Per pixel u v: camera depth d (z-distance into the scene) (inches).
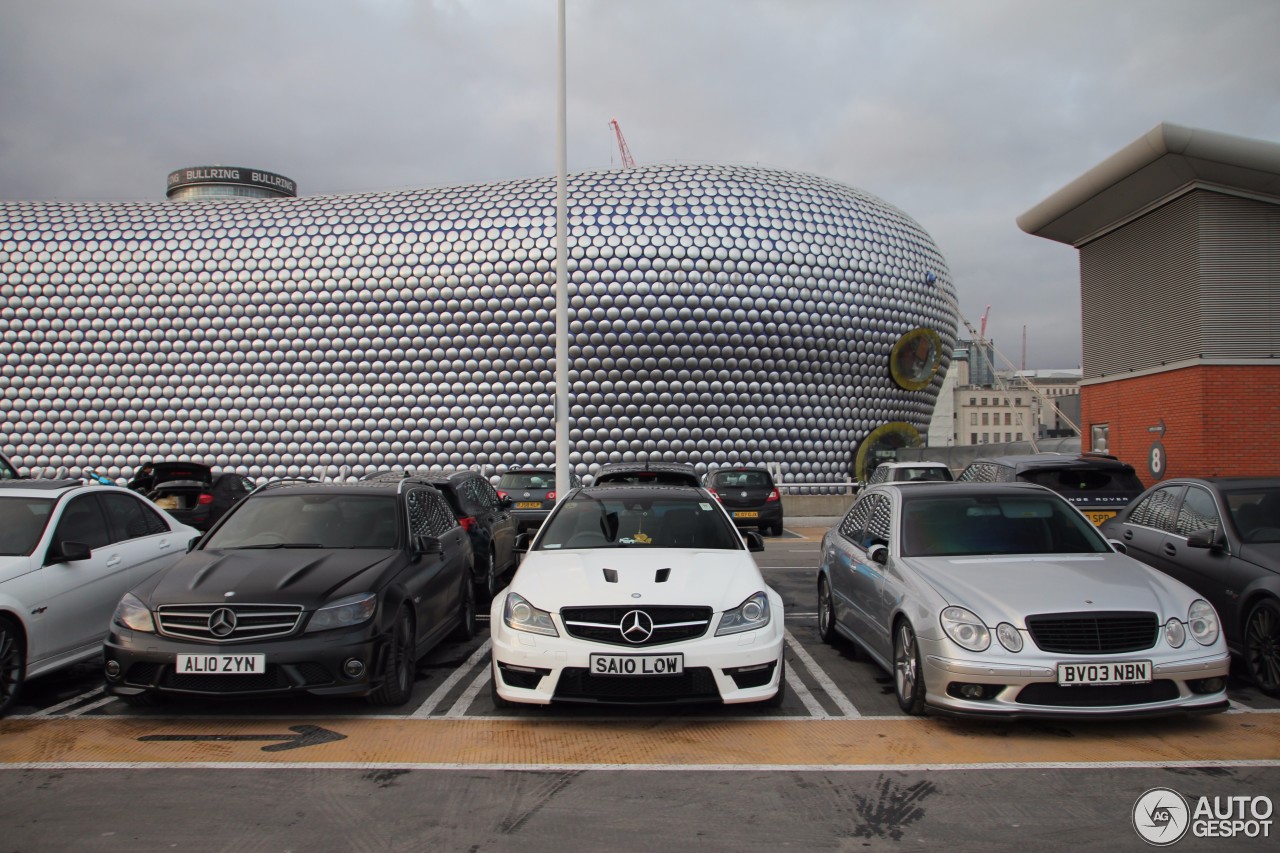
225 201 1659.7
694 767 175.9
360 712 218.2
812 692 236.8
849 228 1579.7
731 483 765.3
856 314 1560.0
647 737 196.5
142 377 1529.3
